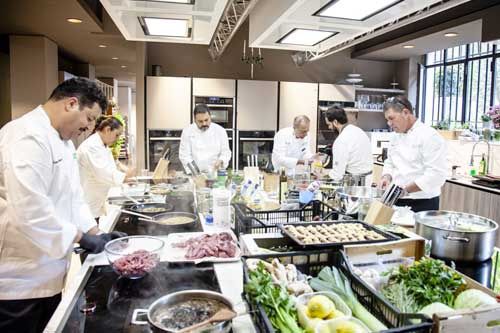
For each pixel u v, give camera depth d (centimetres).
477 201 396
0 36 514
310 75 642
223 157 414
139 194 268
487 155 451
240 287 129
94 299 120
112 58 714
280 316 98
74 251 160
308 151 420
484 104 571
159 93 530
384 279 123
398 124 268
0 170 152
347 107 597
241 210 185
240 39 607
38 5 375
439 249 148
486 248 146
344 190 231
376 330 97
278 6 225
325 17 220
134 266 131
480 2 412
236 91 551
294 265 130
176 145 538
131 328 104
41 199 146
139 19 241
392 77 679
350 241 140
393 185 201
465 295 109
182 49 588
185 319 100
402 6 199
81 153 286
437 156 252
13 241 155
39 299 161
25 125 152
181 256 151
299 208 197
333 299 106
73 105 162
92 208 295
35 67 507
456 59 609
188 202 252
